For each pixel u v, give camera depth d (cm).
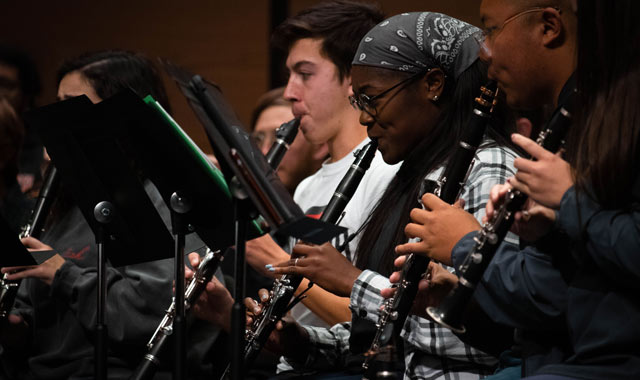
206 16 1077
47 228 551
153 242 391
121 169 372
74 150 371
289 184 705
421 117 407
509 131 413
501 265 315
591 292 284
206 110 310
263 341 404
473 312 346
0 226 399
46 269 485
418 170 409
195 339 488
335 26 510
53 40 1106
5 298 479
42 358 485
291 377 441
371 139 415
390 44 405
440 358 376
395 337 335
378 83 405
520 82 333
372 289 372
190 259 432
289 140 413
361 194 484
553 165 276
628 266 262
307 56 513
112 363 474
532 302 305
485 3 341
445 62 401
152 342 402
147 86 541
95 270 487
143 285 471
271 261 493
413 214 323
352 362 443
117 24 1096
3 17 1115
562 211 275
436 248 314
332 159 546
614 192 270
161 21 1087
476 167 384
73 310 478
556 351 314
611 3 282
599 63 283
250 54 1066
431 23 407
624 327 275
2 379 516
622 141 271
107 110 352
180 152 347
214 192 354
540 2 326
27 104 858
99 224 379
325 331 454
